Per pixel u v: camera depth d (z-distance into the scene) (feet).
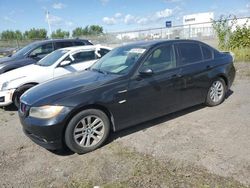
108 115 14.42
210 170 11.24
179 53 17.16
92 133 13.87
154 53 15.99
